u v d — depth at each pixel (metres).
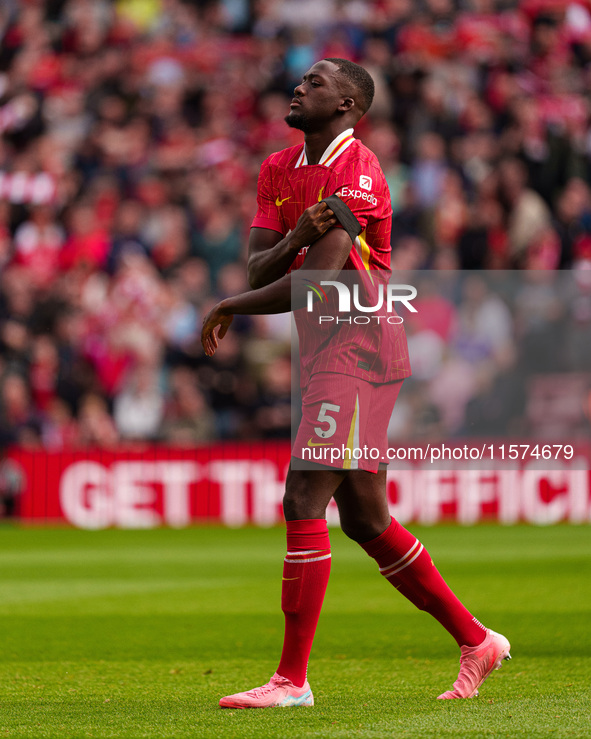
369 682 13.20
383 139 51.00
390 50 55.50
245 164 53.19
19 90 58.97
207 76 57.44
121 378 43.38
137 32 60.38
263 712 10.88
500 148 50.69
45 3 62.12
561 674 13.50
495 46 55.22
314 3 58.41
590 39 57.25
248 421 41.72
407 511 37.28
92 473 38.62
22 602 21.30
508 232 47.00
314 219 11.27
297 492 11.53
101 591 22.89
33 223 50.81
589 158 52.84
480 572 24.97
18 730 10.02
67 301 45.81
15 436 41.41
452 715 10.57
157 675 13.86
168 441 41.41
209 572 26.12
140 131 55.50
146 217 50.31
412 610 19.81
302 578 11.41
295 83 55.94
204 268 47.97
